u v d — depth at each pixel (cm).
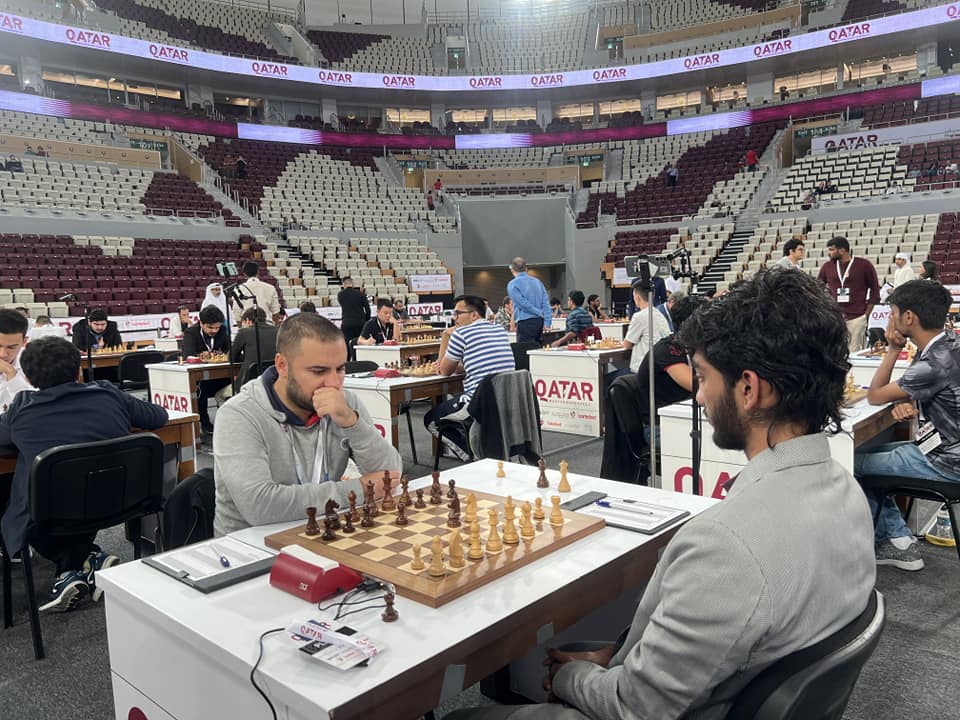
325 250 1775
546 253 2162
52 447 246
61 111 1866
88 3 2250
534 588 123
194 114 2128
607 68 2417
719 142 2331
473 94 2575
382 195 2197
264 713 103
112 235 1502
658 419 353
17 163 1582
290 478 185
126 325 1220
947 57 2262
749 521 83
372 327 806
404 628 109
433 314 1595
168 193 1769
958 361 254
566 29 2906
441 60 2845
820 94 2228
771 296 91
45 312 1154
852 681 89
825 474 90
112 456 251
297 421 186
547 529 149
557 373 619
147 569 140
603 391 595
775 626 79
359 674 96
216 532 183
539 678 185
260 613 118
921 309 263
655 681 85
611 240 1998
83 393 264
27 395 259
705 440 304
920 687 208
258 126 2245
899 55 2284
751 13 2614
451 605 117
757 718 81
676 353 333
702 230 1853
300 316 180
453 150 2600
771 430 93
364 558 135
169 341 1032
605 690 96
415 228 2000
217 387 628
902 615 253
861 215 1622
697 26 2609
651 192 2144
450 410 438
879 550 299
